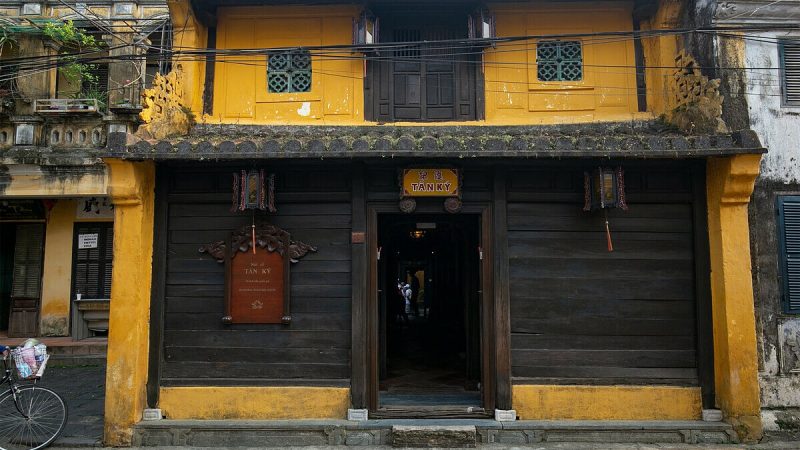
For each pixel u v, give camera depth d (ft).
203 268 23.25
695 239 22.80
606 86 25.11
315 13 25.58
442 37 26.03
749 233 22.65
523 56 25.31
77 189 35.47
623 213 23.16
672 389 22.27
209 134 23.99
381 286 27.81
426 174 22.65
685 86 22.99
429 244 46.42
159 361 22.56
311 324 22.84
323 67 25.35
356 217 22.81
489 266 22.88
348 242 23.08
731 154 20.26
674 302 22.86
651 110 24.82
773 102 23.29
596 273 22.99
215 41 25.75
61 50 37.78
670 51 24.39
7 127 35.94
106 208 41.52
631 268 22.99
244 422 21.79
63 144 35.81
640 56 25.25
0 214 41.29
